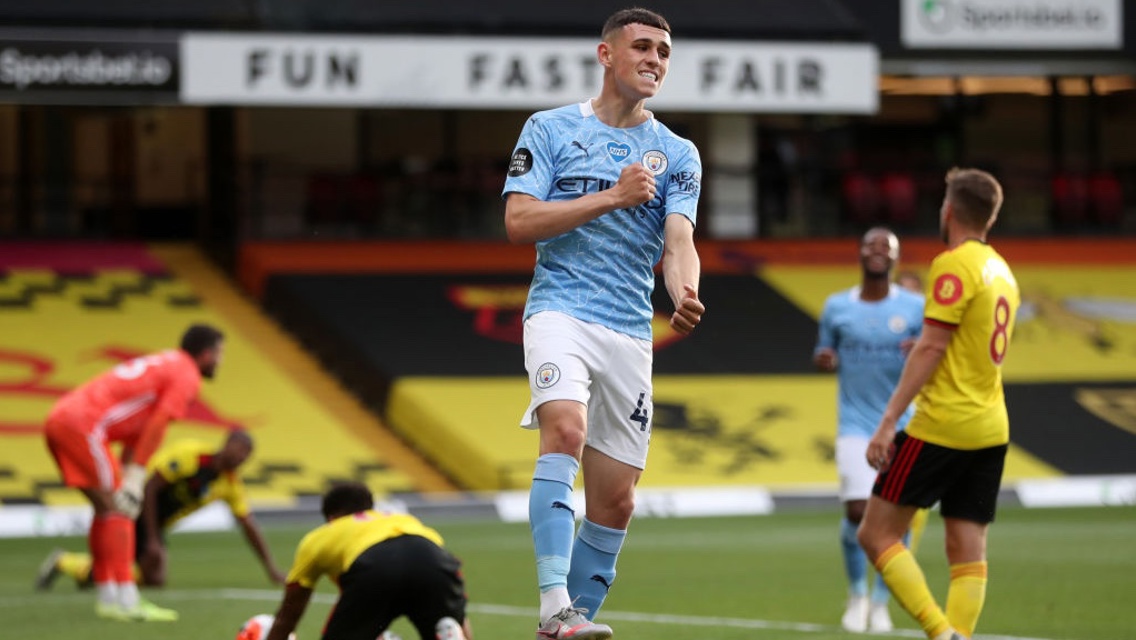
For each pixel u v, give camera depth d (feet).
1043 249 278.46
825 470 200.75
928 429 65.00
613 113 57.88
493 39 248.93
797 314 247.70
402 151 284.20
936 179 291.17
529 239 55.47
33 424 197.06
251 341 233.55
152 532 111.24
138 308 239.09
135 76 241.14
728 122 280.31
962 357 65.00
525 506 185.26
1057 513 176.65
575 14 255.50
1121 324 251.19
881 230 94.02
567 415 54.70
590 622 52.85
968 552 66.08
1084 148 308.40
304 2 250.98
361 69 246.68
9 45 238.48
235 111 276.00
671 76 251.80
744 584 114.01
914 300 93.66
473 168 281.13
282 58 244.83
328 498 66.69
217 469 109.81
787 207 287.48
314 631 86.53
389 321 233.55
